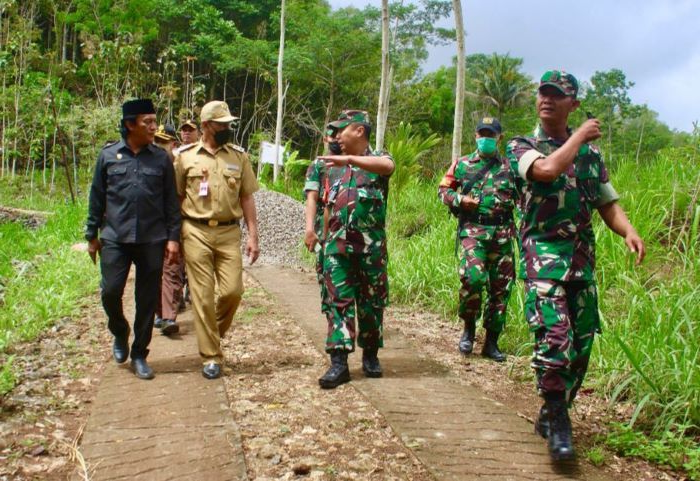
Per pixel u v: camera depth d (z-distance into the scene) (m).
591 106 39.91
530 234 3.35
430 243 8.03
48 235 10.33
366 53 33.78
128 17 28.03
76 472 3.02
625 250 5.93
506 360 5.23
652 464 3.38
